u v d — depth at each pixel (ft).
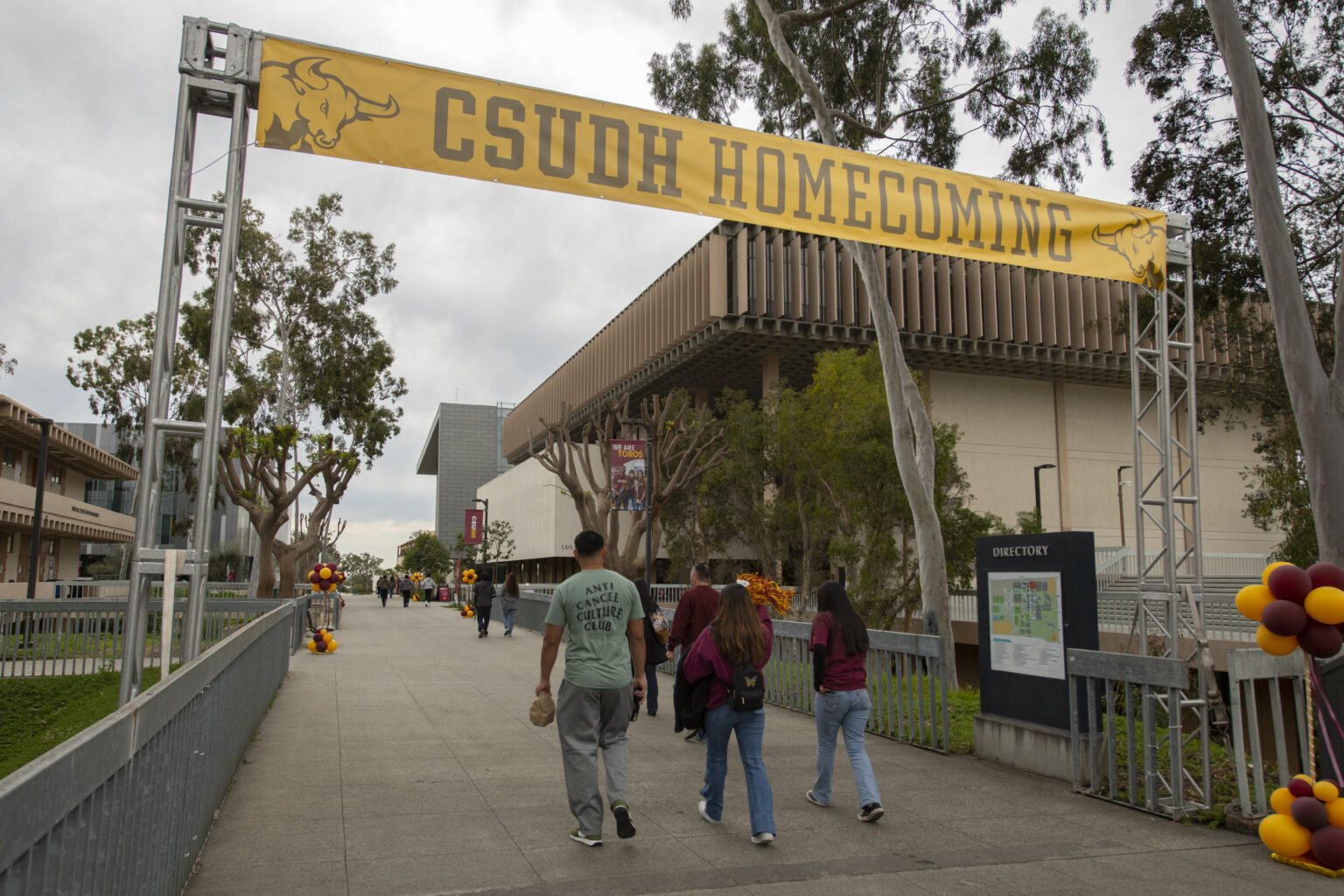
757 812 17.71
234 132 21.47
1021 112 59.26
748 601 18.57
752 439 105.50
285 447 103.45
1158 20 56.85
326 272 112.27
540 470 183.52
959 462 156.04
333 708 34.22
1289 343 32.76
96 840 8.64
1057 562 24.73
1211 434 171.94
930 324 138.21
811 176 27.27
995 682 26.86
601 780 23.32
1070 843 18.51
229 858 16.28
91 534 164.55
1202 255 58.49
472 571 117.19
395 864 16.19
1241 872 16.88
